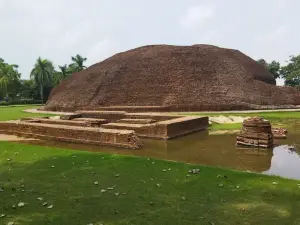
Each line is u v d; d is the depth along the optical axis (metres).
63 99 38.66
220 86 35.00
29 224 4.56
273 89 36.12
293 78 49.62
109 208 5.14
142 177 6.97
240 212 4.90
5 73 60.72
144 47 44.91
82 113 23.66
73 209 5.12
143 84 36.88
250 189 5.99
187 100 33.66
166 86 35.88
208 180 6.64
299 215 4.77
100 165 8.17
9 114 30.17
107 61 43.97
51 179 6.93
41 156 9.40
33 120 19.06
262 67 44.62
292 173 8.08
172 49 41.59
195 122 16.98
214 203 5.29
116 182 6.62
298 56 51.94
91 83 39.34
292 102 34.91
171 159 9.98
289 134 14.88
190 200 5.46
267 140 11.56
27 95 66.25
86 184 6.51
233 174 7.11
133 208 5.12
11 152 10.20
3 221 4.66
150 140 14.13
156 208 5.10
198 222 4.55
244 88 35.41
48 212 5.01
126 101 35.56
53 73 59.94
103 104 35.59
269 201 5.35
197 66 37.91
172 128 14.62
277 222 4.54
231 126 18.69
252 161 9.55
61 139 13.97
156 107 31.41
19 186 6.43
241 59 42.91
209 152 11.08
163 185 6.34
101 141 12.70
